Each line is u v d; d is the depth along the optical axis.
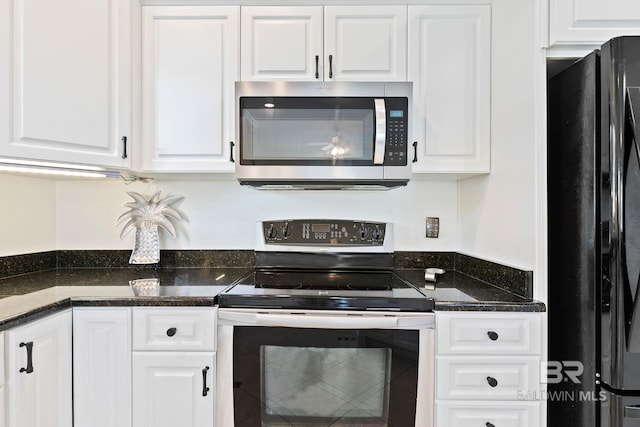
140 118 1.57
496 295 1.34
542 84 1.26
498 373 1.25
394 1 1.55
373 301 1.29
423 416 1.26
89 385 1.28
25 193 1.72
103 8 1.44
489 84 1.55
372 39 1.56
